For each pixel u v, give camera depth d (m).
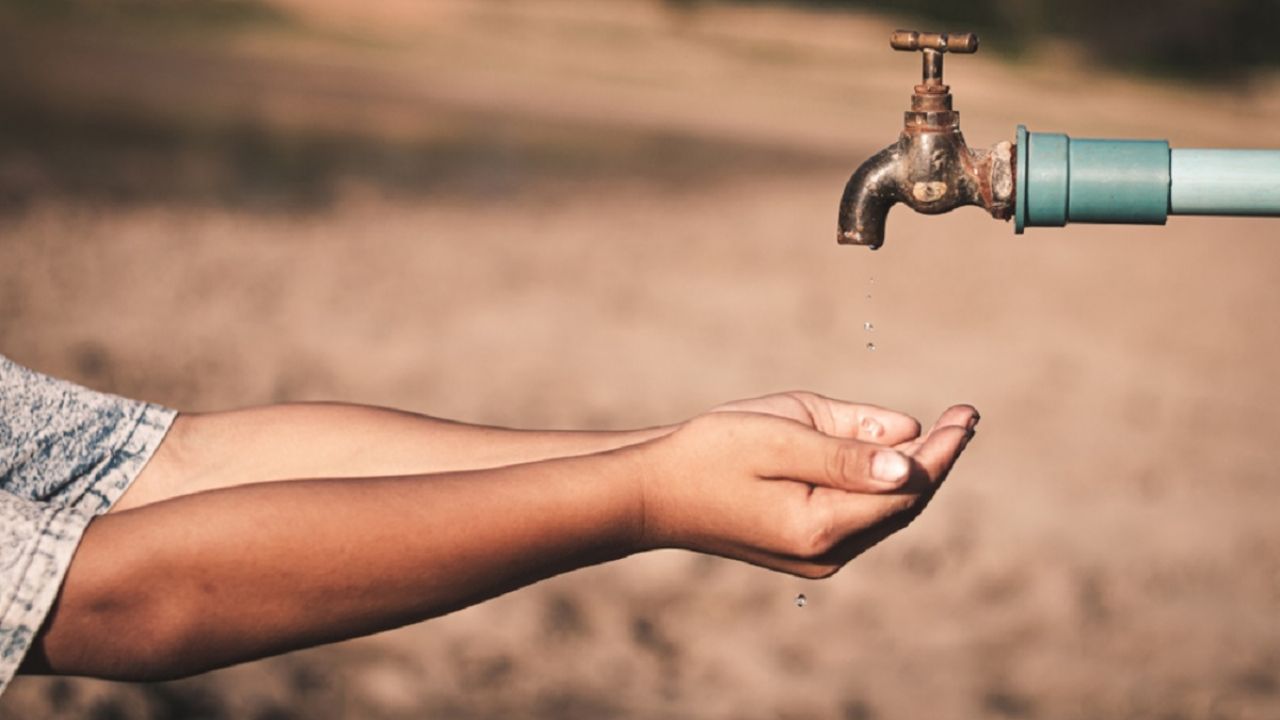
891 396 7.07
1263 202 1.31
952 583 4.67
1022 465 6.00
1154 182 1.31
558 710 3.65
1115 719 3.84
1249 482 6.02
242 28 28.56
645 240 11.66
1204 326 9.54
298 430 1.40
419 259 10.00
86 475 1.35
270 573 1.08
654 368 7.34
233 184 12.80
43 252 8.91
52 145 13.90
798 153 20.44
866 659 4.09
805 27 36.03
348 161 15.15
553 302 8.84
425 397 6.45
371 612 1.12
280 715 3.50
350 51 27.91
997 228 13.31
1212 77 35.47
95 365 6.47
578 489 1.15
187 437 1.39
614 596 4.40
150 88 20.27
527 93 25.11
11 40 23.98
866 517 1.15
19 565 1.05
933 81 1.37
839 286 10.07
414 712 3.58
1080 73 34.19
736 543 1.19
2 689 1.04
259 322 7.65
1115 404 7.20
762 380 7.22
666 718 3.64
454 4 33.41
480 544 1.13
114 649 1.08
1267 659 4.26
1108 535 5.22
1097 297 10.30
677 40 33.47
